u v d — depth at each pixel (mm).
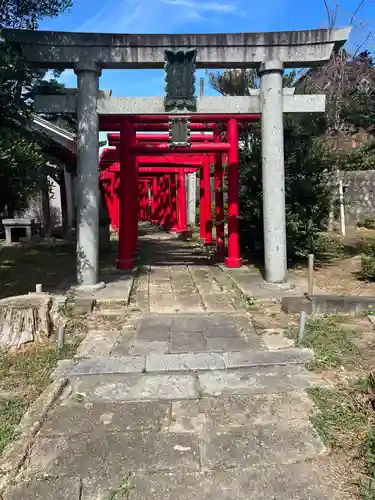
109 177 19734
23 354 4605
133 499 2547
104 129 9406
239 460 2873
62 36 6633
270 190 7039
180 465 2832
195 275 9039
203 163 13375
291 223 8719
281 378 4020
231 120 8883
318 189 8992
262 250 9922
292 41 6824
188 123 7172
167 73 6875
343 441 3012
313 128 8930
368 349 4590
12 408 3514
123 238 9211
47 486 2654
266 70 6875
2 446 3004
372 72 16984
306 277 7984
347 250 10711
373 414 3303
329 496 2531
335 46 6984
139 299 6992
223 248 10875
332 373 4078
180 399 3695
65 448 3025
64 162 12945
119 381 4039
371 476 2650
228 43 6820
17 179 5410
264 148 7031
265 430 3201
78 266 7074
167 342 4996
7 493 2598
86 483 2680
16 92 6000
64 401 3684
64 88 7137
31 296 5352
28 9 6133
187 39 6809
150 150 8938
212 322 5691
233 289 7512
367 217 14492
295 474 2723
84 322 5723
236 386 3895
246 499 2527
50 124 10414
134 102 6957
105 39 6738
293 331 5203
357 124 17562
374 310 5770
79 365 4340
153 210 24219
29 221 13023
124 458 2912
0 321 4812
